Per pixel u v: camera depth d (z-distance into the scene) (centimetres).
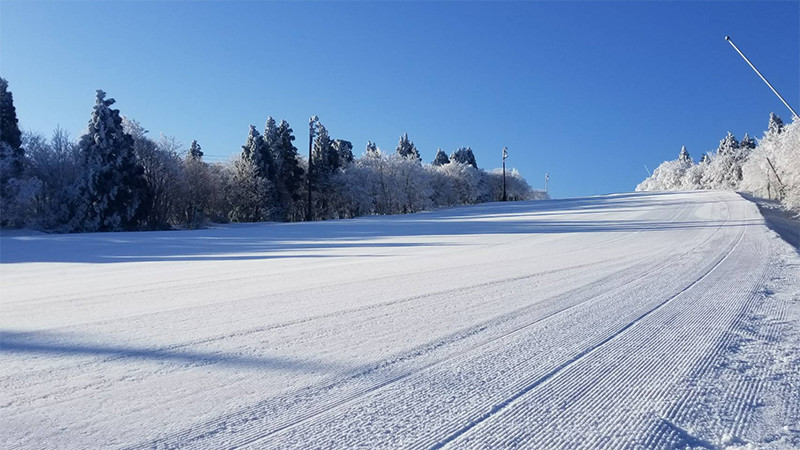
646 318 614
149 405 353
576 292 804
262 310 686
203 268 1330
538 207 5484
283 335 544
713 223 2564
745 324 578
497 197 11456
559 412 342
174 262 1559
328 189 7194
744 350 478
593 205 5244
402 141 10662
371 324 592
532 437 307
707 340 513
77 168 4350
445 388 385
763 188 5366
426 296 781
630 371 421
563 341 513
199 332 561
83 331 574
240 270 1245
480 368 430
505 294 792
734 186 9838
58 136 4491
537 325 583
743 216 2886
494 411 344
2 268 1514
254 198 6116
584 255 1432
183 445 295
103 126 4369
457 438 305
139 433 310
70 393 377
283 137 6994
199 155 7581
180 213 5706
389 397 367
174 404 355
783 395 369
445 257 1487
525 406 351
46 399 365
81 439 303
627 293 789
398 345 501
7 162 4122
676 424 324
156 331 568
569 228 2783
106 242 2500
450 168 9331
